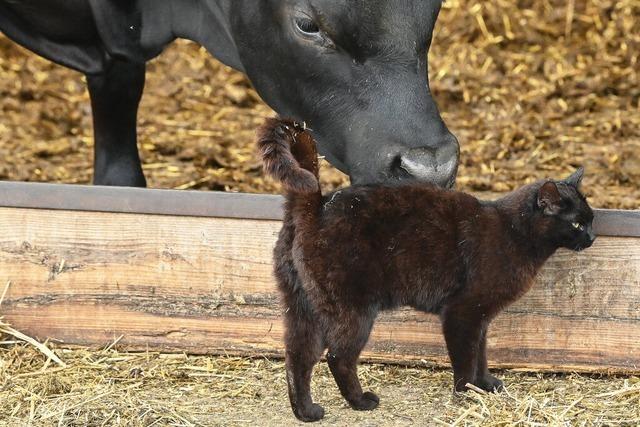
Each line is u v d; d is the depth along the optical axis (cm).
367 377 975
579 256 977
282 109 1087
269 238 995
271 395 935
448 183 977
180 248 1003
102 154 1326
